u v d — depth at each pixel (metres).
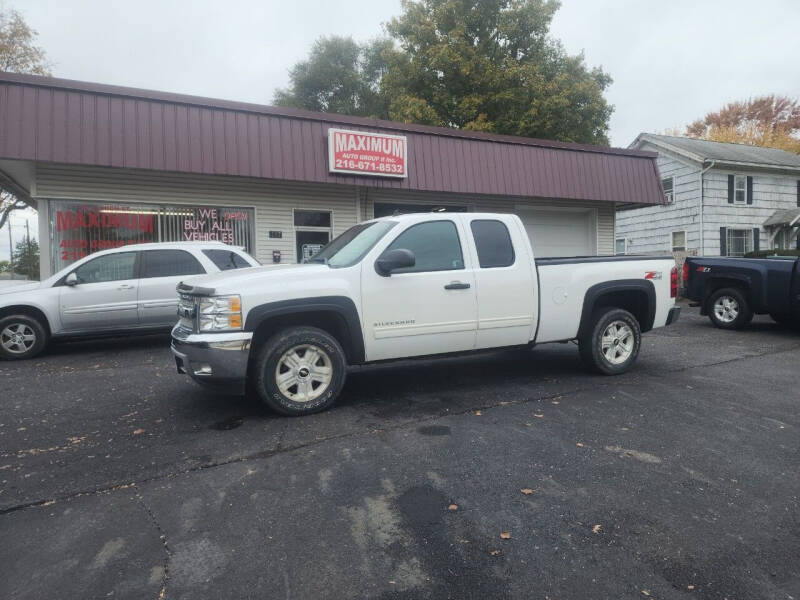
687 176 21.25
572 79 21.05
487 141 12.70
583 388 5.30
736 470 3.31
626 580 2.21
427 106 20.16
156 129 9.55
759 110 35.03
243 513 2.80
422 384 5.54
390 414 4.48
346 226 12.61
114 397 5.23
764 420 4.27
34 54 21.70
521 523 2.68
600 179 13.84
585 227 15.52
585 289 5.64
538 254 14.97
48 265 9.96
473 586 2.18
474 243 5.17
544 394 5.07
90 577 2.26
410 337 4.86
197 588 2.18
